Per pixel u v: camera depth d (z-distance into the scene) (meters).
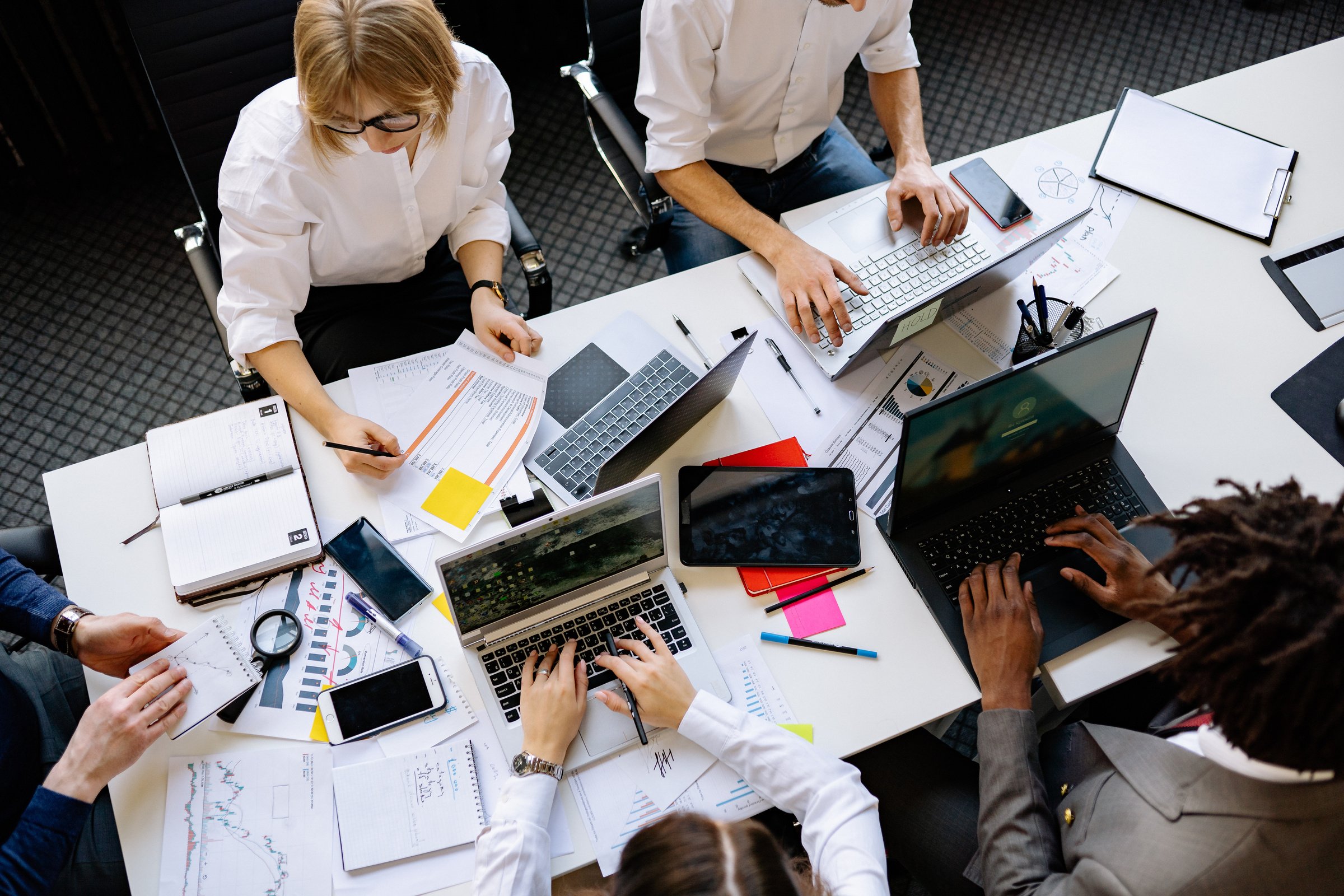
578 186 2.68
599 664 1.30
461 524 1.44
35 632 1.33
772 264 1.63
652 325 1.62
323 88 1.29
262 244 1.53
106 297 2.46
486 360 1.56
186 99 1.64
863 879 1.14
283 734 1.29
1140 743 1.17
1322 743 0.91
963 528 1.42
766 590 1.39
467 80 1.56
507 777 1.27
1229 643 0.94
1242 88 1.84
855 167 2.03
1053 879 1.14
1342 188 1.73
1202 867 1.01
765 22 1.65
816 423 1.53
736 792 1.26
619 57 1.92
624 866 0.92
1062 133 1.80
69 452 2.29
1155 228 1.69
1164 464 1.48
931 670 1.34
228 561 1.37
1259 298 1.63
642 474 1.48
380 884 1.21
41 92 2.31
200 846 1.21
